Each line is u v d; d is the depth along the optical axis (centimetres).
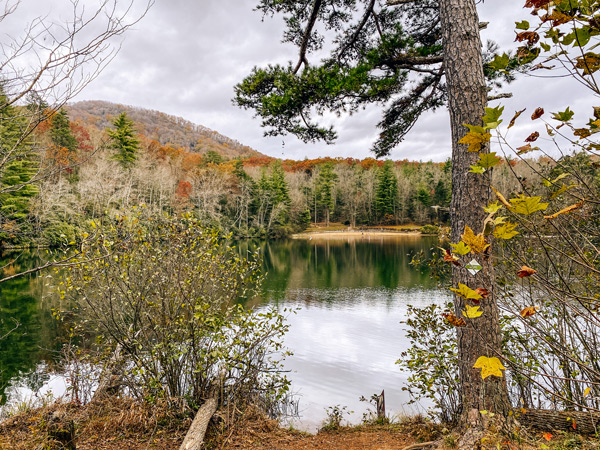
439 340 504
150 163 4494
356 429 531
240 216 5609
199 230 511
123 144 3838
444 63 365
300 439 487
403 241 5212
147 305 498
